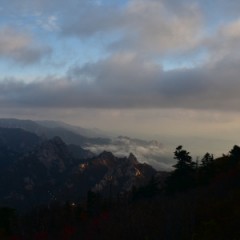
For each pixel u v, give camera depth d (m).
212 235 31.80
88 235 48.75
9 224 66.25
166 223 37.59
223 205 38.53
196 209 39.28
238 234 30.84
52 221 69.00
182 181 59.84
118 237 41.12
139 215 45.06
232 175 53.06
